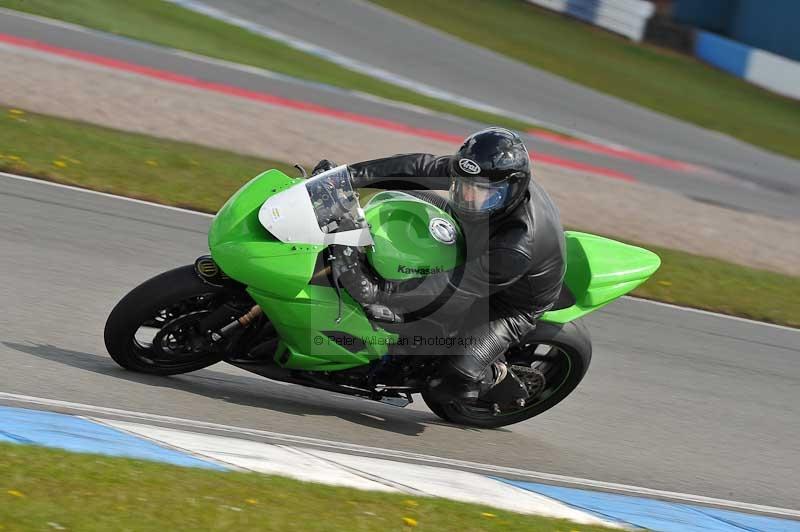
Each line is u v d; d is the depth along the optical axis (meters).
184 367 17.98
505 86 69.38
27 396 15.67
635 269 19.94
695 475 19.84
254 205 16.91
